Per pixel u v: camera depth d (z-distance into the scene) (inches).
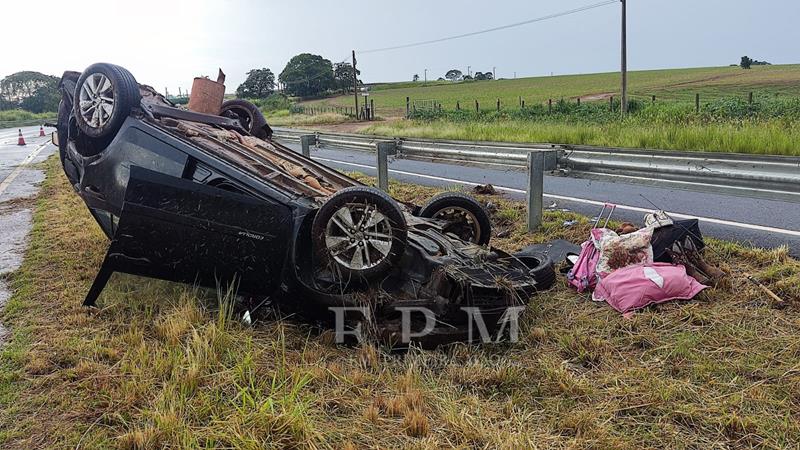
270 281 159.8
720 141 484.1
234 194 156.5
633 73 3969.0
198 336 140.9
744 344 143.6
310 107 2650.1
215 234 156.0
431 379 134.0
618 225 251.0
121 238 152.1
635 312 165.8
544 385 130.9
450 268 153.9
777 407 117.4
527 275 167.5
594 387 129.6
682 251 186.2
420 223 187.9
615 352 145.9
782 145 431.5
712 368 132.8
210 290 168.9
